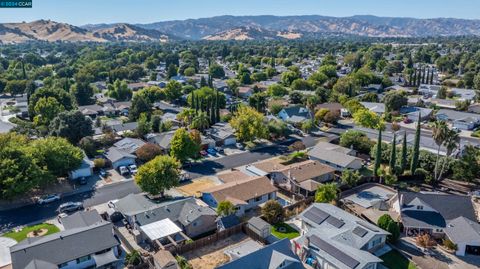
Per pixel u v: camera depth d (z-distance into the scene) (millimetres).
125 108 118938
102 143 83125
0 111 119812
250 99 113688
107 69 199250
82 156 67000
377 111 112250
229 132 87438
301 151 78375
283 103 117875
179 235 47656
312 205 50156
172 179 57312
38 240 41875
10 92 147750
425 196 51594
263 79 179875
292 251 39625
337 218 46156
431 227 46688
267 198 58375
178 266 40156
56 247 39750
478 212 53125
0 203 56562
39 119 96250
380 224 46531
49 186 62562
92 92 134000
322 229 44438
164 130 93250
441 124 64125
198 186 63250
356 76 152375
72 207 54438
